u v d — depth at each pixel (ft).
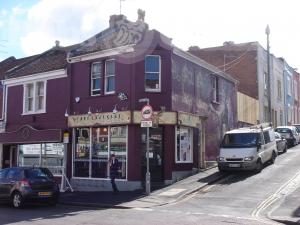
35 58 98.02
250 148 76.02
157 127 73.26
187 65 80.79
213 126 90.63
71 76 81.56
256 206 51.52
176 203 55.72
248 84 126.93
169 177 72.28
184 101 78.59
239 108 108.17
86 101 78.54
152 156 72.69
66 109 81.76
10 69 103.91
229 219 43.34
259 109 125.29
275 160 89.81
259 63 128.26
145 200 58.59
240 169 74.95
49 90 86.12
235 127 103.96
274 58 146.51
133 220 42.91
